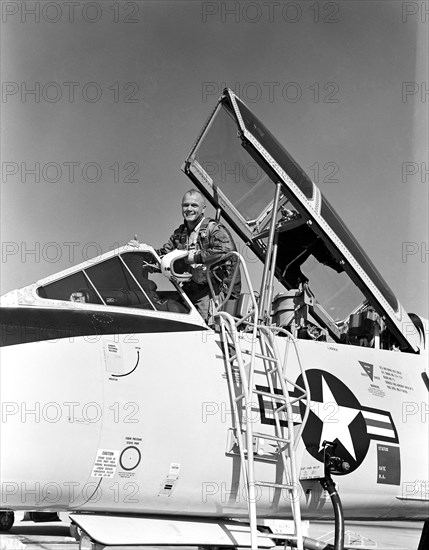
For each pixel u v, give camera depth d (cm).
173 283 626
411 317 816
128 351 557
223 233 673
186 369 580
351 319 795
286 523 664
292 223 737
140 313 588
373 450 677
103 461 529
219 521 620
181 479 565
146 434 549
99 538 532
